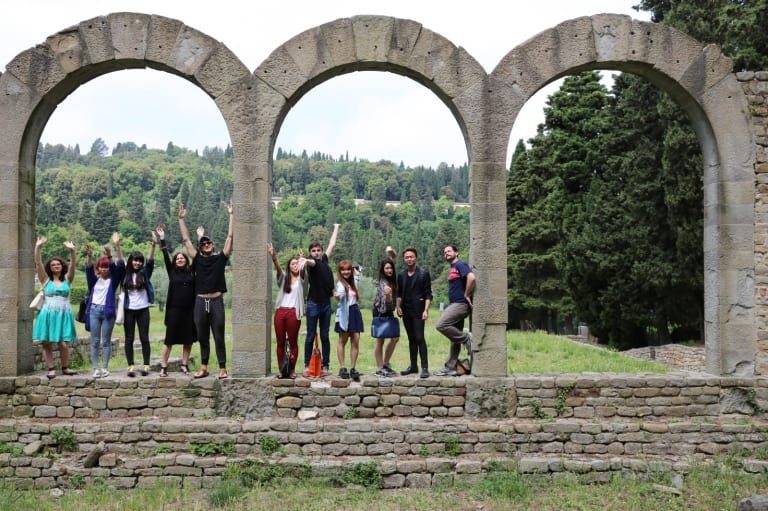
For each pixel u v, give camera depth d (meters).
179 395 8.80
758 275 9.24
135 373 9.09
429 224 114.81
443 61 9.12
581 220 23.61
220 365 8.91
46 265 9.20
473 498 7.55
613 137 22.53
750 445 8.62
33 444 8.34
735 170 9.26
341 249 89.62
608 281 21.61
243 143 9.03
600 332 24.16
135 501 7.44
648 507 7.23
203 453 8.34
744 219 9.24
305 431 8.48
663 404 8.95
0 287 8.94
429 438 8.48
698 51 9.27
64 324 8.90
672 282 18.91
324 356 9.55
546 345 19.34
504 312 9.03
